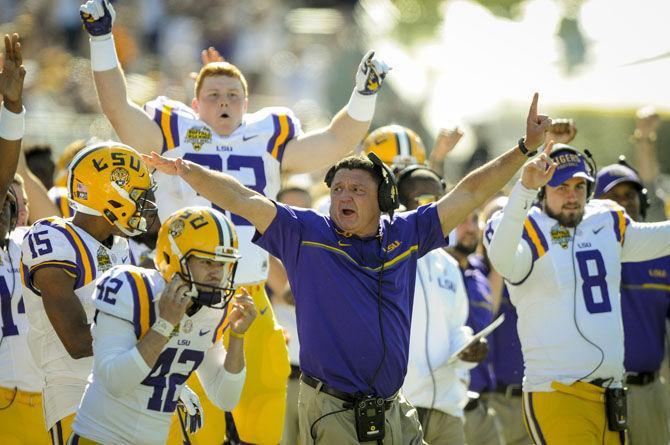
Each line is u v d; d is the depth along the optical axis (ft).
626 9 146.30
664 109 133.80
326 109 213.46
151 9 215.10
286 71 216.33
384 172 62.80
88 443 54.65
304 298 62.44
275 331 75.77
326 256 62.18
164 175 74.64
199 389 74.18
